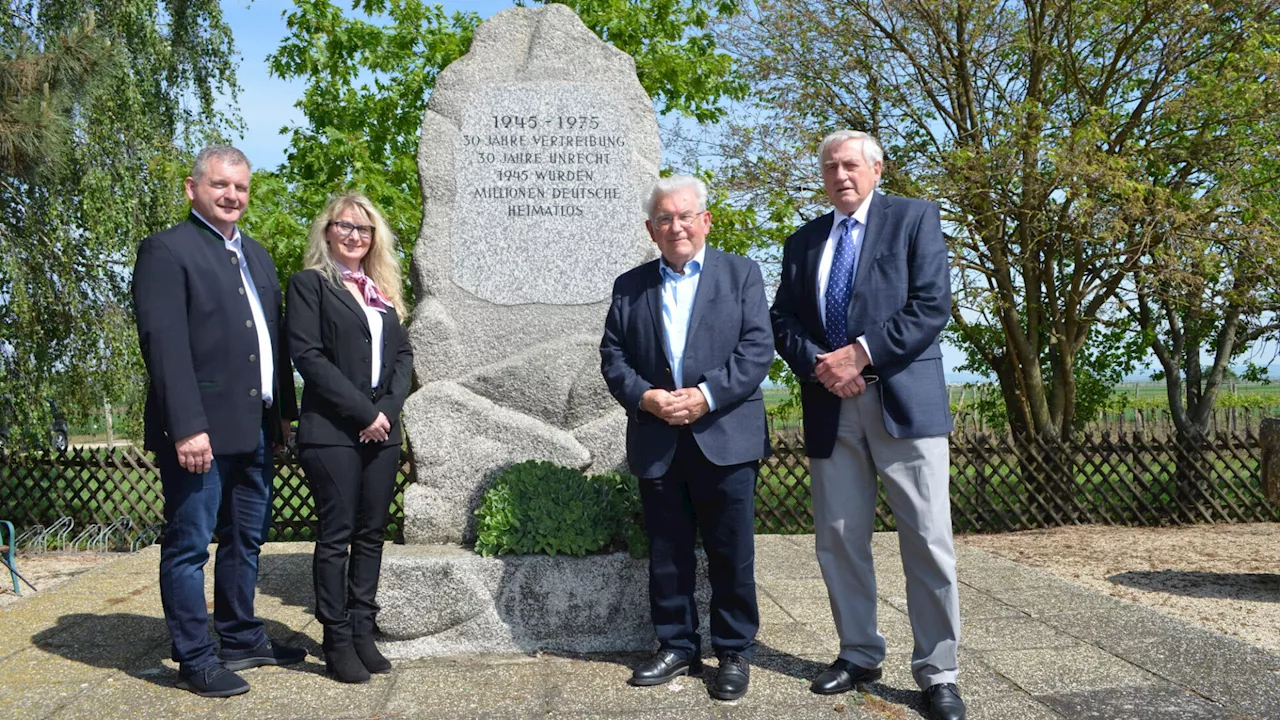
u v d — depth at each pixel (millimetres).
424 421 4426
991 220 9781
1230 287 9922
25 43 8281
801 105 10672
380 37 10367
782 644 3893
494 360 4582
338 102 10328
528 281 4629
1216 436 8852
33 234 10203
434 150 4645
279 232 8359
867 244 3264
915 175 9742
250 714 3119
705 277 3453
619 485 4055
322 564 3443
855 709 3117
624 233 4660
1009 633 4051
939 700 3039
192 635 3338
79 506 8516
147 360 3291
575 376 4547
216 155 3453
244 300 3520
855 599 3359
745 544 3334
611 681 3408
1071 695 3236
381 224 3744
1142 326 11719
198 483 3363
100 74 8414
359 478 3525
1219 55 10062
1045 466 8773
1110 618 4293
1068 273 11039
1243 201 9180
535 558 3793
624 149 4684
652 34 11234
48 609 4570
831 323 3281
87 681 3479
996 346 11703
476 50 4715
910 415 3102
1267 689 3279
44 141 7859
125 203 11727
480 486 4363
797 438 8734
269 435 3684
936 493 3133
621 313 3535
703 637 3764
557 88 4680
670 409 3250
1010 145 9031
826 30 10336
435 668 3605
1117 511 8805
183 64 14289
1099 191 9180
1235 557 6961
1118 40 10148
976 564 5625
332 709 3156
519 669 3568
